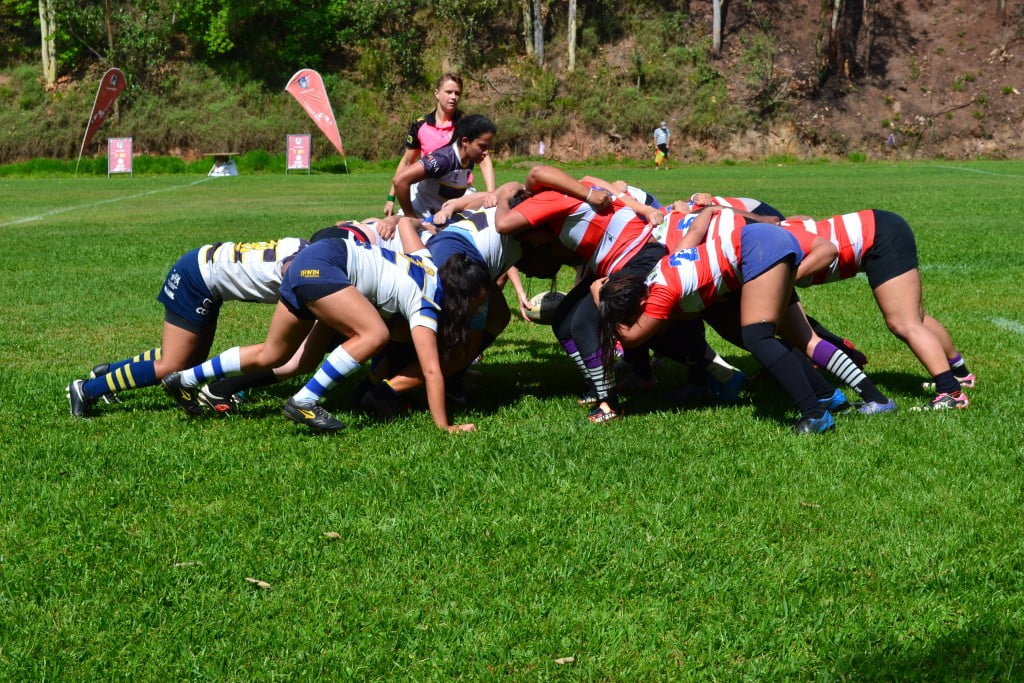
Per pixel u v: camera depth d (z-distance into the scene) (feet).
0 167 128.16
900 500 13.66
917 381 20.79
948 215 56.65
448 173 22.99
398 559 11.97
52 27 143.33
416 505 13.67
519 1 151.12
